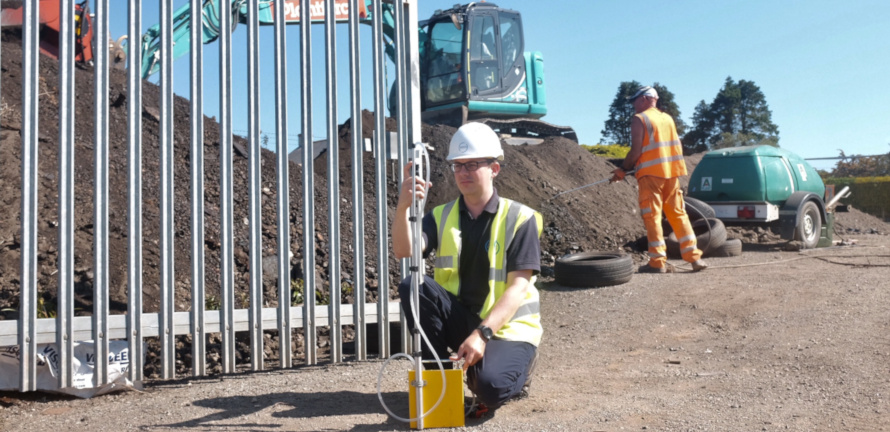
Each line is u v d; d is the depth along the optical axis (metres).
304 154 4.85
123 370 4.37
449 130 12.56
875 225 16.12
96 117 4.26
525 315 3.69
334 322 4.94
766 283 6.75
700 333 5.46
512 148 13.23
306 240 4.85
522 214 3.62
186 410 3.79
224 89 4.58
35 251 4.13
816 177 10.96
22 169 4.10
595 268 7.20
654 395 3.92
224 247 4.62
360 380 4.42
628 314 6.18
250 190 4.69
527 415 3.59
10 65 8.77
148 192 7.48
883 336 4.71
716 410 3.57
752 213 9.91
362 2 10.14
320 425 3.47
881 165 23.72
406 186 3.40
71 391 4.14
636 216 12.23
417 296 3.34
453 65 15.39
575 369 4.69
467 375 3.53
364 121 12.09
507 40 16.05
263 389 4.22
